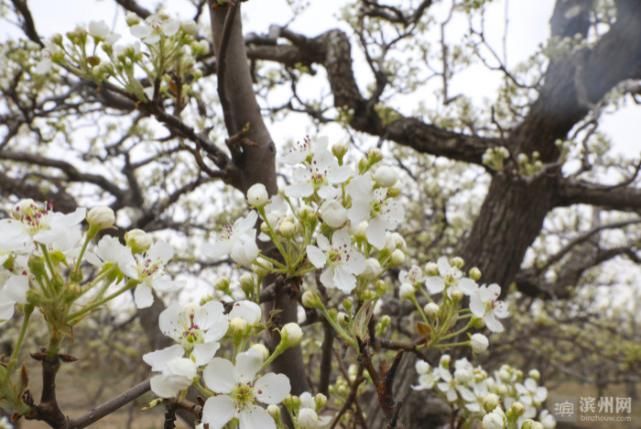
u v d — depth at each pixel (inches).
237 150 87.5
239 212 265.0
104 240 46.0
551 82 183.2
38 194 211.9
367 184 59.9
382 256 65.9
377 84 199.2
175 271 230.8
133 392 54.0
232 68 90.7
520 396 99.3
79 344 410.0
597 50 174.6
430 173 285.4
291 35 211.8
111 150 245.3
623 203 196.4
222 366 46.9
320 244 61.3
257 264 63.3
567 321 299.6
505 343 268.8
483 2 166.9
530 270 266.7
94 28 80.7
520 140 192.4
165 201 217.2
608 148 217.9
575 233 341.7
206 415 45.5
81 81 174.4
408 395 140.2
